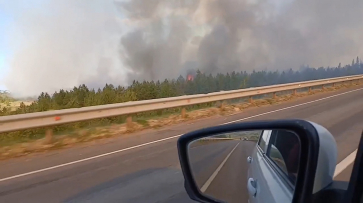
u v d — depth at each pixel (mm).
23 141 9156
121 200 4547
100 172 5973
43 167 6457
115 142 8852
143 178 5527
